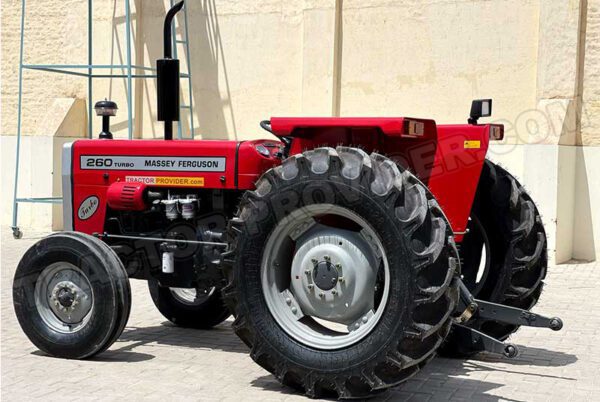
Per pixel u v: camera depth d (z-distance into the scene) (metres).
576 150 9.71
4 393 4.39
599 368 5.15
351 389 4.25
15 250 10.35
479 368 5.11
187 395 4.39
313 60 10.81
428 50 10.27
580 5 9.39
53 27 12.45
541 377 4.91
